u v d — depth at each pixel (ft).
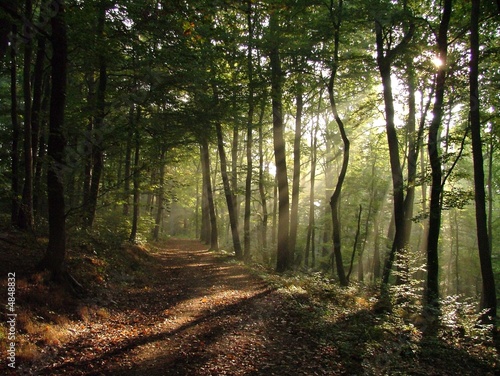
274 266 72.43
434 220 39.47
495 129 44.29
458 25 44.14
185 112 42.11
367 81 55.26
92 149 38.70
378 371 19.71
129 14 34.40
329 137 86.53
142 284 40.78
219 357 20.79
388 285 36.55
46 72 51.83
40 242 36.19
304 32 46.09
